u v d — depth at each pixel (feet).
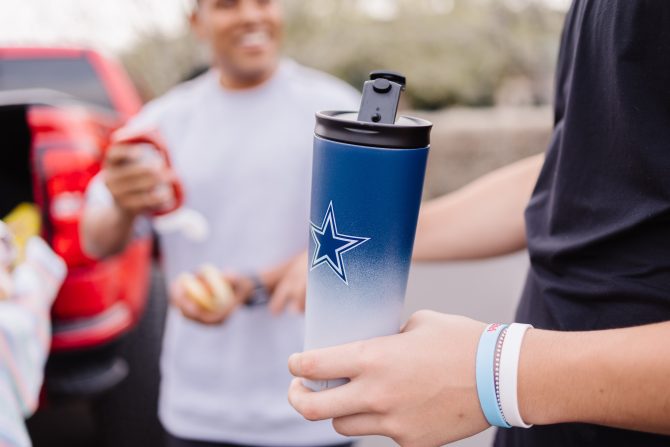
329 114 2.85
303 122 6.58
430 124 2.70
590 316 3.14
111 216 6.37
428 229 4.51
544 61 33.32
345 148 2.63
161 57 28.73
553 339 2.68
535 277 3.50
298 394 2.92
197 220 6.41
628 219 2.95
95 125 9.97
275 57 6.72
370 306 2.81
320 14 35.14
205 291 5.98
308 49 32.78
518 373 2.65
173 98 7.23
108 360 9.11
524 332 2.72
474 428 2.74
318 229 2.80
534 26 33.88
